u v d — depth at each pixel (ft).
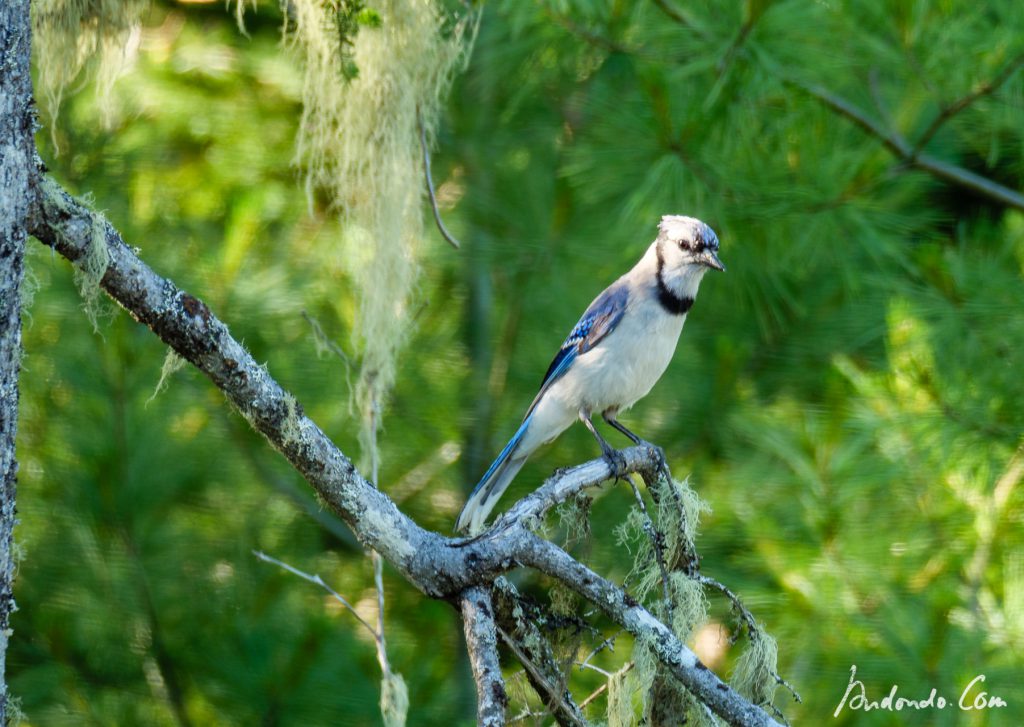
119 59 25.07
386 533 18.31
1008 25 32.71
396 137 26.14
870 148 33.94
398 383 38.58
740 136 31.94
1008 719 26.73
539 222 37.32
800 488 30.14
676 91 31.99
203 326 17.47
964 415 29.60
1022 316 31.07
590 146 33.27
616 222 36.45
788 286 36.83
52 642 30.83
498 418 39.45
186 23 38.29
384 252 26.68
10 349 15.46
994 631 27.66
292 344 35.47
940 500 29.19
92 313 18.11
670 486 22.67
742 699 18.34
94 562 31.01
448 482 39.70
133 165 35.91
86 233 16.67
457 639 37.60
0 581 15.40
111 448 30.89
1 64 15.24
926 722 26.84
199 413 34.53
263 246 36.45
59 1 24.35
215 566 33.40
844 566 28.32
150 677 31.60
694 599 21.53
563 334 38.32
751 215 32.81
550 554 18.47
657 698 20.39
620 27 31.81
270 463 35.50
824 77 33.35
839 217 33.09
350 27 24.20
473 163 37.83
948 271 31.12
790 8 30.99
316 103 26.37
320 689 31.32
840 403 33.68
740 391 36.76
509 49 33.40
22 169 15.58
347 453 36.73
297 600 34.06
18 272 15.57
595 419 38.29
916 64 32.63
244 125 38.70
